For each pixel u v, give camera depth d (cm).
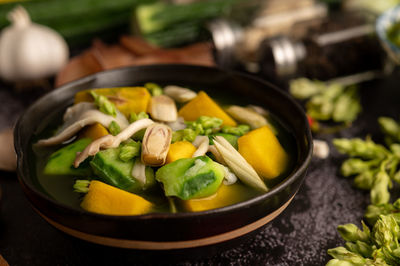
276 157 49
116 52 75
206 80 57
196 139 49
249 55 81
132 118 51
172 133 49
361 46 75
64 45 81
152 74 57
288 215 56
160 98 54
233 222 43
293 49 73
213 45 77
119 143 48
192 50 74
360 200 58
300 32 78
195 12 86
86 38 89
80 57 76
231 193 46
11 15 77
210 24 78
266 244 53
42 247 53
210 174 45
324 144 63
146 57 73
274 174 48
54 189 47
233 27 78
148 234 43
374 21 78
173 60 73
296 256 52
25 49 74
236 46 78
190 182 45
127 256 45
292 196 46
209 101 53
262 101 55
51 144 50
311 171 62
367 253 51
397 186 60
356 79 78
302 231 55
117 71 56
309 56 75
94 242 44
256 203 43
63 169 48
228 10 83
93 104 52
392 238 51
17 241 53
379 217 53
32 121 51
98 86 56
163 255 45
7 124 69
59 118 53
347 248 52
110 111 50
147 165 46
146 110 53
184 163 45
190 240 44
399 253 49
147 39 85
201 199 45
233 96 56
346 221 56
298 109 51
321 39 74
